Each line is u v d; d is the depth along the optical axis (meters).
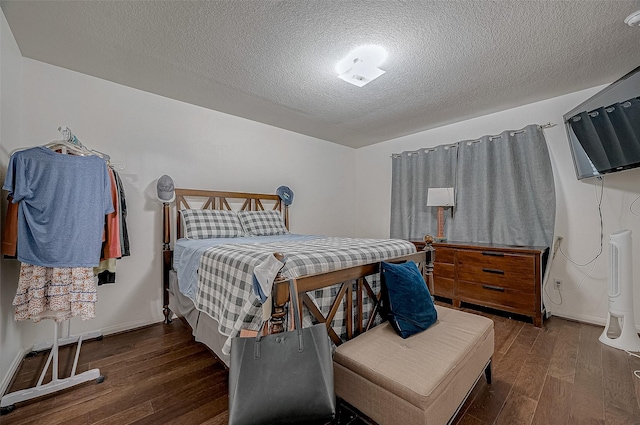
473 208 3.43
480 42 1.97
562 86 2.66
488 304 2.91
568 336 2.39
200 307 1.91
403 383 1.09
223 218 3.02
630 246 2.20
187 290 2.18
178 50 2.07
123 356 2.07
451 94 2.82
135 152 2.71
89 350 2.17
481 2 1.60
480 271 2.97
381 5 1.63
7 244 1.54
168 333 2.51
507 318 2.84
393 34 1.89
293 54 2.12
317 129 3.98
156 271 2.81
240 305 1.47
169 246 2.80
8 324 1.78
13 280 1.86
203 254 2.01
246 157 3.54
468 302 3.06
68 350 2.16
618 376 1.77
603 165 2.48
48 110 2.26
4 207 1.73
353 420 1.40
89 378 1.72
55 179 1.55
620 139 2.24
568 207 2.87
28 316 1.49
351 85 2.62
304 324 1.38
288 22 1.77
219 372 1.85
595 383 1.70
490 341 1.68
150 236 2.79
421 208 3.95
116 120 2.59
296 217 4.16
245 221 3.21
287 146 4.02
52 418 1.42
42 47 2.04
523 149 3.10
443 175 3.71
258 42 1.98
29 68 2.18
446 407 1.14
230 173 3.40
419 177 3.97
